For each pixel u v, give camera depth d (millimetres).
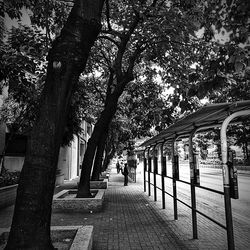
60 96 4098
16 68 8617
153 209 10383
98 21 4391
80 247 4203
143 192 16250
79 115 17188
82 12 4273
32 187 3873
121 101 21734
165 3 12023
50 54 4262
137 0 10711
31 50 10344
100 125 11695
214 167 54719
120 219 8680
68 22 4309
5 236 4953
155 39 12641
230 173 4484
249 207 10992
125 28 12812
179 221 8352
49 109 4051
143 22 11562
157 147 12508
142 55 15344
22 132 15477
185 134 7703
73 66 4188
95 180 17797
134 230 7328
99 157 18000
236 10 6516
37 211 3857
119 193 15742
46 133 3982
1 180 11945
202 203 12023
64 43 4184
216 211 10164
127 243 6215
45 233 3928
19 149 18812
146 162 16500
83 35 4254
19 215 3844
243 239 6578
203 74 6461
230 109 4562
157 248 5871
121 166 39969
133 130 23062
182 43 11742
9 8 8711
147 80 17609
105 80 20203
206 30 7668
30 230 3809
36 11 10008
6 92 15164
